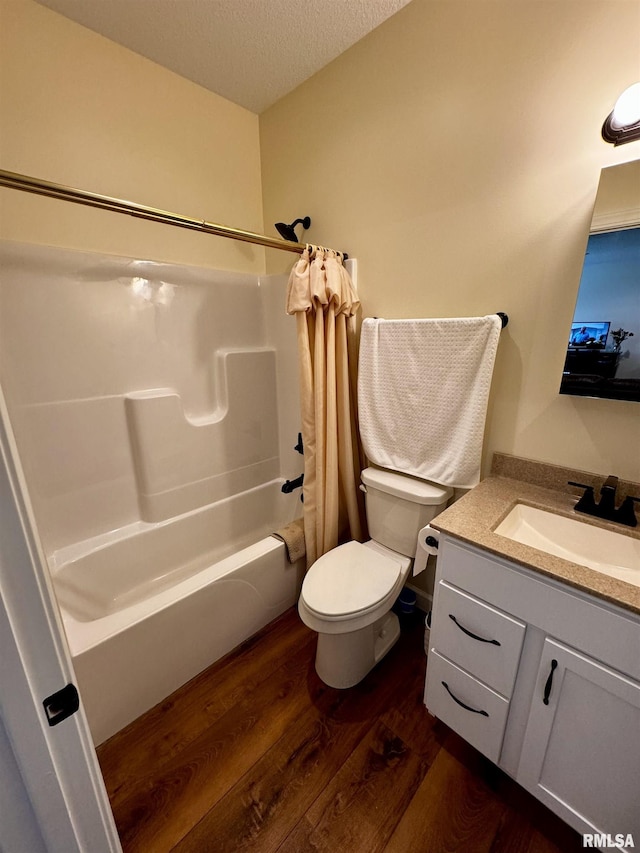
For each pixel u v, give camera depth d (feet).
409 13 4.31
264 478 7.46
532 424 4.21
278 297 6.84
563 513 3.59
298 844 3.25
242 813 3.46
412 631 5.53
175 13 4.42
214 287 6.32
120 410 5.47
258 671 4.85
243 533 7.09
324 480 5.60
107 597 5.33
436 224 4.58
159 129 5.48
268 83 5.71
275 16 4.47
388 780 3.69
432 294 4.81
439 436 4.59
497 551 2.97
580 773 2.90
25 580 1.25
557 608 2.77
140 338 5.55
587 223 3.52
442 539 3.42
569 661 2.78
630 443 3.60
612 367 3.52
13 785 1.42
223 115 6.13
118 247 5.40
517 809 3.46
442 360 4.41
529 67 3.60
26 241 4.64
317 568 4.65
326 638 4.50
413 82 4.45
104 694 3.87
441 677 3.75
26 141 4.46
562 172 3.59
